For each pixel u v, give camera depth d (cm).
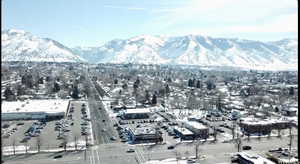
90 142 13625
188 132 14775
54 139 14100
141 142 13762
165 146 13188
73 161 11144
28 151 12275
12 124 17325
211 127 16825
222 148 12875
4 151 12206
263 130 15700
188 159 11162
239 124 16962
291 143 13338
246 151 12375
